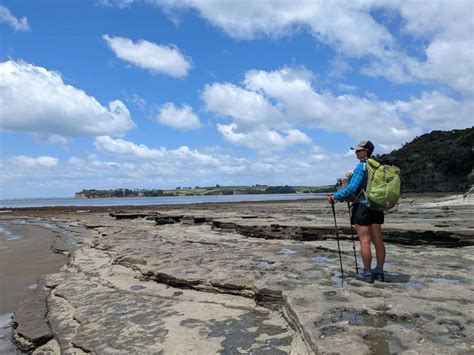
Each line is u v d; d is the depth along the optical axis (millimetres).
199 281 5094
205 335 3605
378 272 4453
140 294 5141
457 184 54531
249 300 4570
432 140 68125
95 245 9641
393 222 10047
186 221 14789
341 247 7152
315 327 3133
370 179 4215
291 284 4418
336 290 4062
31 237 14820
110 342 3617
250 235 9906
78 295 5324
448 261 5625
